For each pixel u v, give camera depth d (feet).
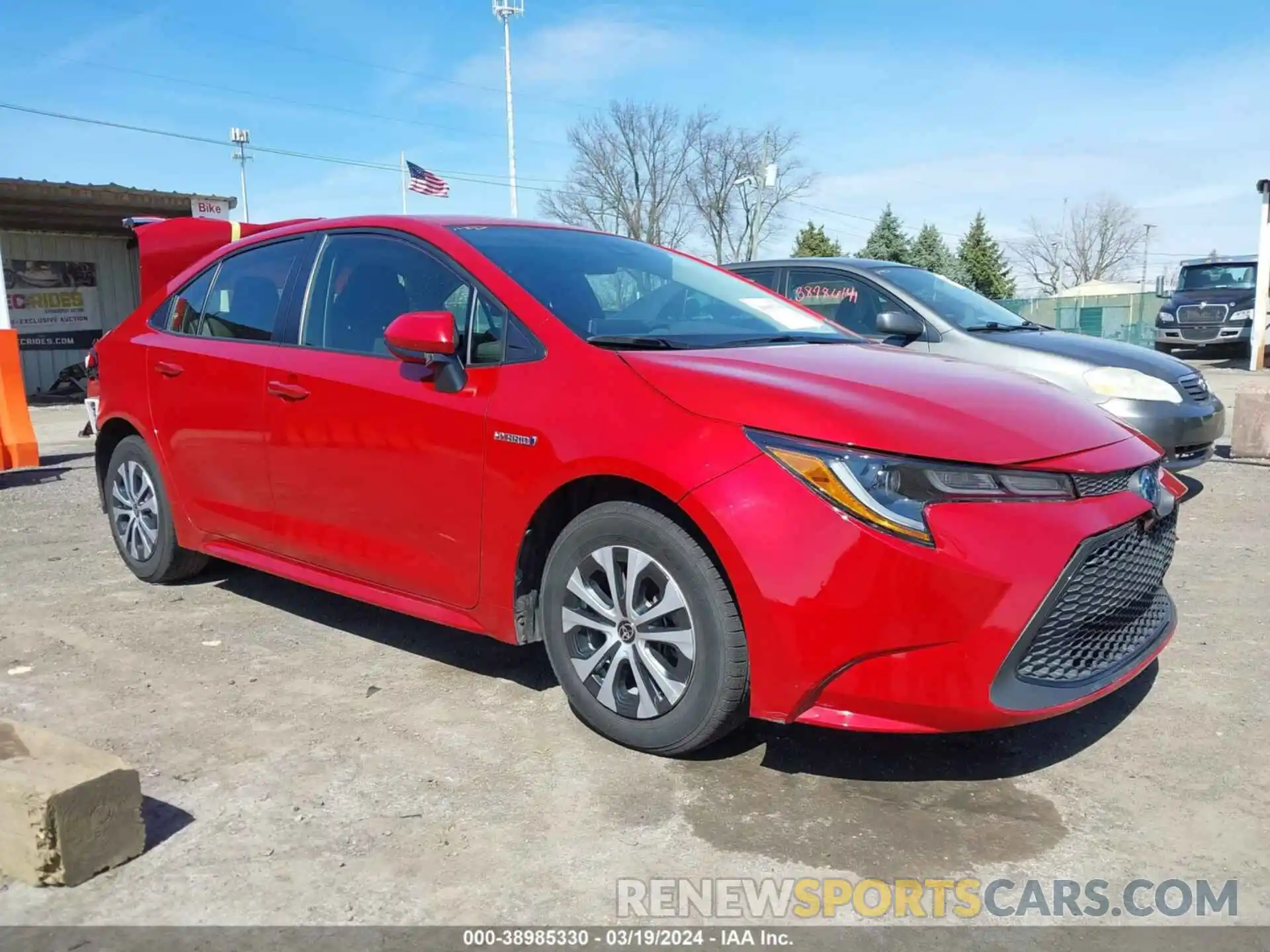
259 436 13.06
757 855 8.16
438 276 11.77
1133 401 19.33
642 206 185.47
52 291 66.54
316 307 12.92
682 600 9.18
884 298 21.53
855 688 8.41
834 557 8.30
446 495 10.85
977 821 8.71
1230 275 70.85
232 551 14.12
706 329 11.85
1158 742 10.23
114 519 16.22
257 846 8.29
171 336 14.99
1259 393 27.25
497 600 10.61
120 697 11.39
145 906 7.50
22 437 28.76
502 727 10.57
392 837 8.43
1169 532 10.34
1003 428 9.02
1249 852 8.22
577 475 9.62
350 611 14.58
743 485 8.66
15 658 12.66
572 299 11.23
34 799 7.61
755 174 182.09
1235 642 13.06
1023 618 8.27
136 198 60.18
